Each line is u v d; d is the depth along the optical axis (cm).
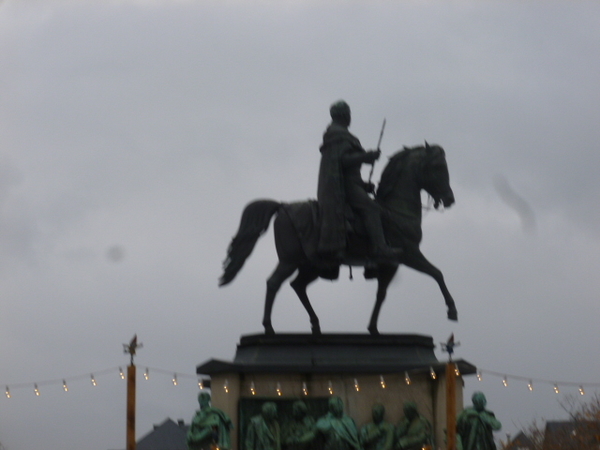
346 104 6269
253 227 6184
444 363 5916
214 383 5919
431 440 5847
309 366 5922
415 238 6191
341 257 6097
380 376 5938
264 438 5778
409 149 6294
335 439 5712
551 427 10875
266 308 6084
